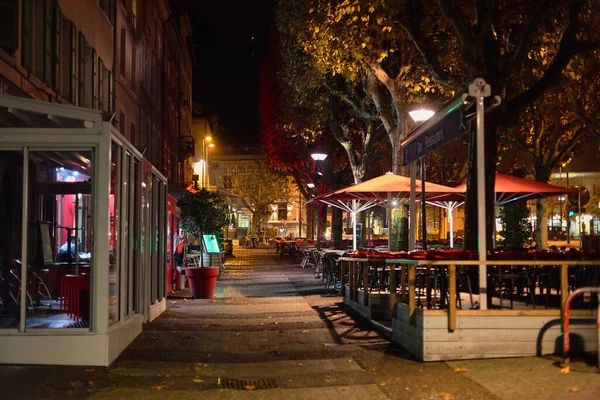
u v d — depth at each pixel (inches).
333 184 1282.0
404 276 356.8
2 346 288.2
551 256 363.9
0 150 300.2
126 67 942.4
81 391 250.1
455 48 658.2
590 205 1854.1
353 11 554.3
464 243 456.8
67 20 597.9
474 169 453.7
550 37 601.3
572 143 914.7
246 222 2945.4
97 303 291.6
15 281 345.7
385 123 776.9
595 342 309.0
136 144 1037.2
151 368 292.0
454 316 303.4
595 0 594.2
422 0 556.7
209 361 311.7
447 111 345.4
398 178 649.6
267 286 784.3
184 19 1695.4
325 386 264.7
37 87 499.2
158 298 478.3
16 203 342.0
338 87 999.6
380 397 247.8
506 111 467.2
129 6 965.2
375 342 356.5
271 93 1363.2
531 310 308.2
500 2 543.5
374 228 1939.0
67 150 299.1
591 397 239.0
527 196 655.1
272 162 1513.3
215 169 2748.5
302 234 2901.1
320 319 447.2
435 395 248.5
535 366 287.7
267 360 315.0
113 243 319.9
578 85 768.9
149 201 432.5
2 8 415.2
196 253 996.6
